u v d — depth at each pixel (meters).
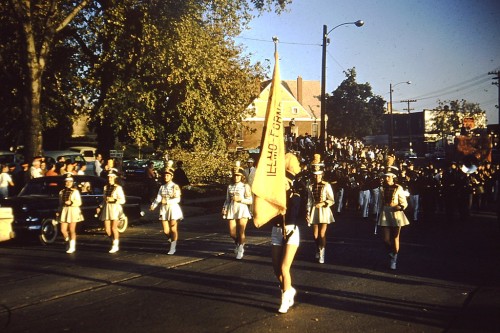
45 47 19.22
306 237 14.48
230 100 33.50
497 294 7.91
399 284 8.62
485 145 37.25
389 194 9.89
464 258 11.12
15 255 11.78
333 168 21.86
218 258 11.14
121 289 8.30
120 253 11.90
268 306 7.23
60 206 12.16
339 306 7.24
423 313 6.89
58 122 30.03
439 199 22.89
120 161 26.08
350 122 77.88
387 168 10.10
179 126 31.64
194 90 29.55
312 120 72.50
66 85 28.45
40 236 13.26
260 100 66.44
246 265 10.34
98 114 27.31
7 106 28.61
